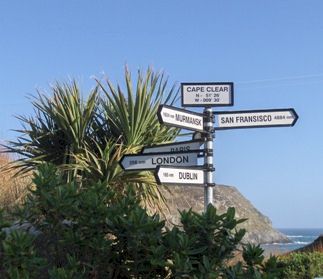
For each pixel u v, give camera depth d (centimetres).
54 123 1273
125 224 533
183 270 507
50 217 561
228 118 888
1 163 1461
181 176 830
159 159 872
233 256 557
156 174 800
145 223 532
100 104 1273
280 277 552
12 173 1453
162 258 522
